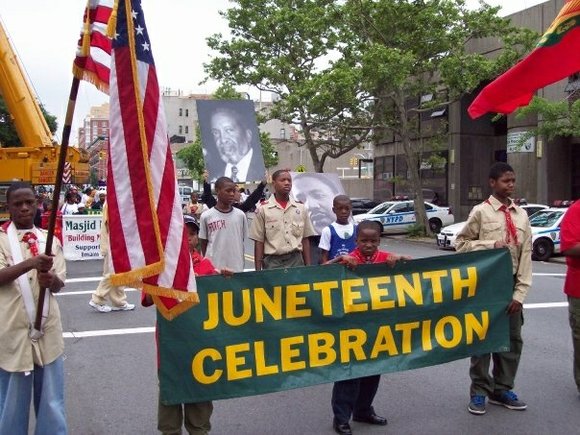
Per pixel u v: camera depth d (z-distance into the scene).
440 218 29.81
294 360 4.85
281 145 72.12
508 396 5.71
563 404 5.83
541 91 25.73
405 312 5.20
